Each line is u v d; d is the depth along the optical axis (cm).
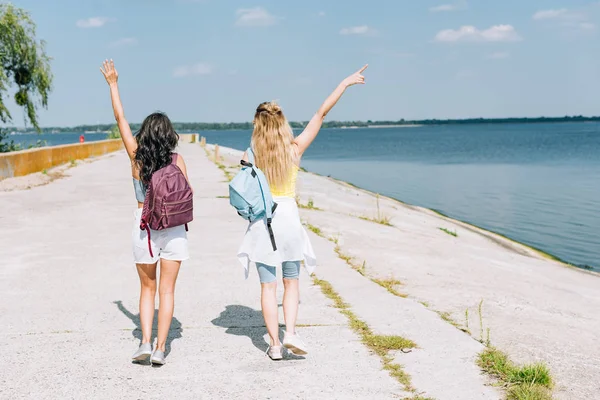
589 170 4850
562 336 604
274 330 500
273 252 486
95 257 897
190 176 2302
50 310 644
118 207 1430
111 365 491
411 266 909
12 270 816
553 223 2209
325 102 511
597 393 451
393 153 8600
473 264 992
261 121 492
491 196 3102
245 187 481
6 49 2953
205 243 998
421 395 432
